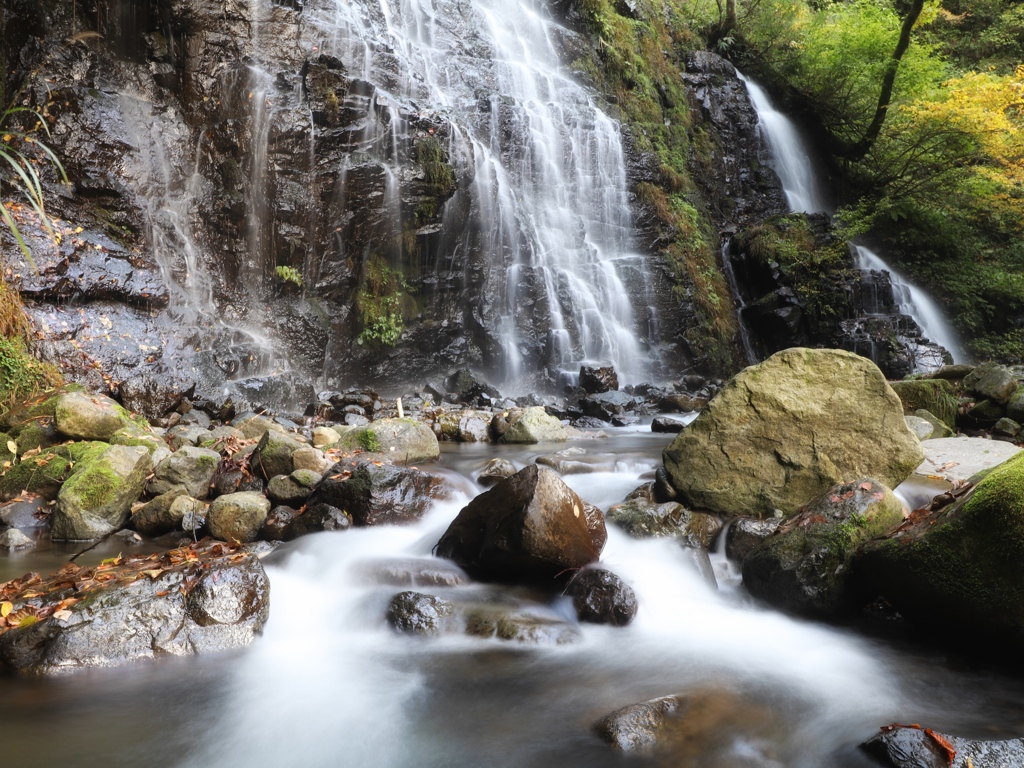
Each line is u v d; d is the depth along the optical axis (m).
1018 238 24.16
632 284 16.72
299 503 6.08
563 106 17.31
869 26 21.73
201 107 11.28
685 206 18.83
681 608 4.61
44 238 8.80
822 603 4.39
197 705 3.44
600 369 13.53
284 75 12.16
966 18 31.12
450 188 13.19
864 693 3.56
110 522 5.94
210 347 9.84
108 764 2.98
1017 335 21.83
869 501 4.67
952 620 3.92
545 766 2.98
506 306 14.55
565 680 3.68
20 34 9.95
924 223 22.77
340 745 3.15
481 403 12.35
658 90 20.44
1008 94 20.30
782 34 23.70
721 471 5.74
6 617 3.88
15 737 3.15
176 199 10.67
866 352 17.11
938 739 2.91
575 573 4.60
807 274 18.33
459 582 4.69
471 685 3.64
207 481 6.47
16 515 6.09
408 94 14.47
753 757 3.03
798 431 5.63
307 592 4.67
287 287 11.71
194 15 11.38
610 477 6.81
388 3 15.33
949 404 8.98
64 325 8.47
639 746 3.06
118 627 3.81
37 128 9.55
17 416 7.23
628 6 21.09
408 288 13.31
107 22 10.73
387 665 3.85
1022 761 2.84
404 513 5.74
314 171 11.90
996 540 3.69
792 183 22.41
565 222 16.09
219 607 3.99
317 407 10.15
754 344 18.64
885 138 23.73
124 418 7.25
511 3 18.34
